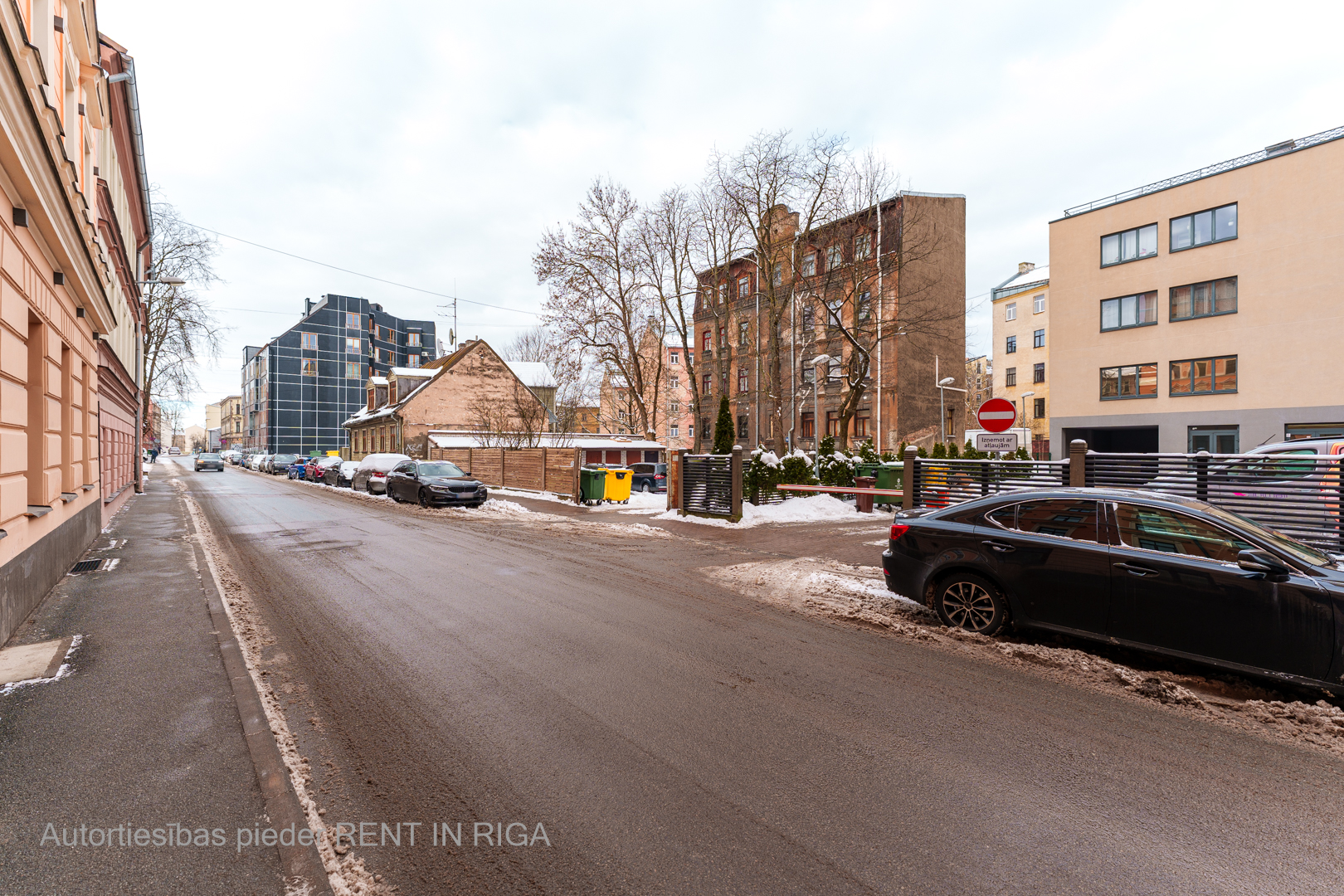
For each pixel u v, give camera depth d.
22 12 6.05
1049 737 3.73
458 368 41.09
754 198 27.36
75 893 2.31
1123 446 28.23
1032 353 49.28
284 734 3.65
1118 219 27.02
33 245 6.29
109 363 13.63
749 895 2.36
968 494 11.83
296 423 64.69
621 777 3.23
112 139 14.41
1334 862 2.58
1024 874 2.49
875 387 34.12
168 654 5.02
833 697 4.30
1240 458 8.80
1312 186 21.89
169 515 15.74
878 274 28.12
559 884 2.42
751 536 12.57
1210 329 24.25
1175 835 2.77
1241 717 4.03
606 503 19.23
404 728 3.77
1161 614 4.67
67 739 3.52
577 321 31.22
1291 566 4.27
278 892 2.35
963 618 5.77
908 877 2.47
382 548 10.58
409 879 2.44
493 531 13.08
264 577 8.21
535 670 4.79
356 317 69.00
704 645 5.42
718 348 30.44
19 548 5.78
